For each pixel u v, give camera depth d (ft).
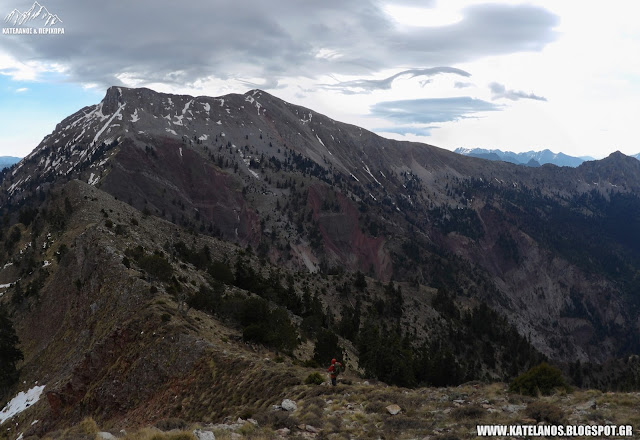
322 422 83.56
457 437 69.41
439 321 570.05
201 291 254.68
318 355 231.71
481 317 613.52
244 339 199.31
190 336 166.20
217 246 498.28
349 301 541.34
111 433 79.92
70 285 278.46
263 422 83.10
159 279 248.73
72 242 336.90
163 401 145.18
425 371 313.12
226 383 134.51
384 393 99.04
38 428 176.14
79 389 179.73
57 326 265.34
